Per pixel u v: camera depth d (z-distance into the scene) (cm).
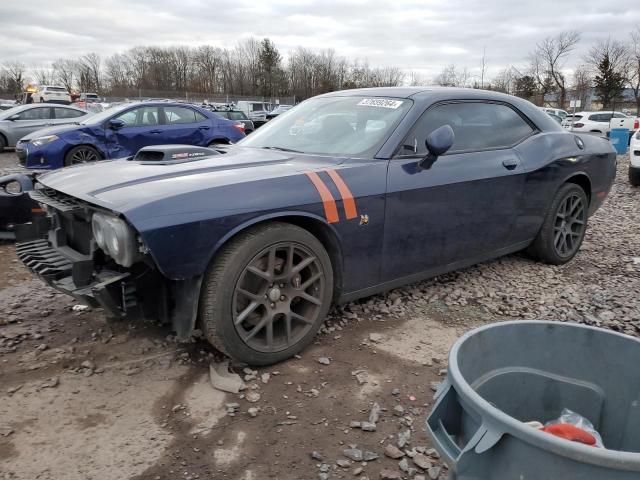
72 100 4422
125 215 236
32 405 250
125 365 287
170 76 7850
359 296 329
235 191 266
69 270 279
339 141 352
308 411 250
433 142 327
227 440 228
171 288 263
